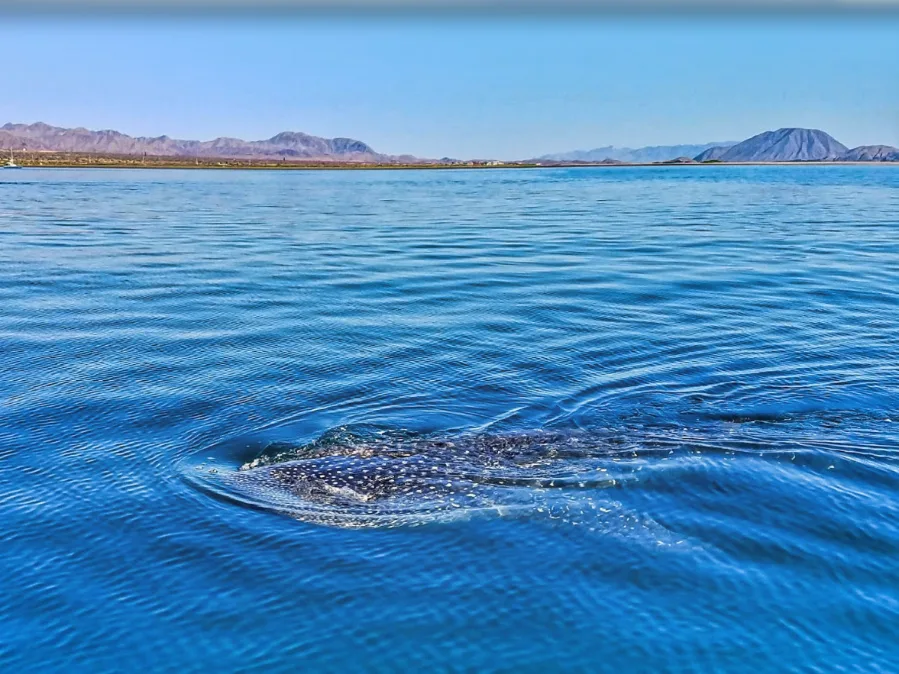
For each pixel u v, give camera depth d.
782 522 9.32
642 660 6.98
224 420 12.59
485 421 12.48
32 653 7.09
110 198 65.69
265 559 8.60
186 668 6.91
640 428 12.20
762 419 12.57
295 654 7.08
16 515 9.56
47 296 22.27
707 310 20.08
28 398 13.65
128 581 8.20
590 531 9.18
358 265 27.75
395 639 7.28
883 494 9.99
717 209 53.31
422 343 17.08
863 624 7.42
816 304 20.67
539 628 7.43
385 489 10.13
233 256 30.06
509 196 72.19
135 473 10.72
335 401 13.43
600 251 31.00
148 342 17.31
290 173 161.50
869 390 13.85
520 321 19.02
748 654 7.04
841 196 66.56
